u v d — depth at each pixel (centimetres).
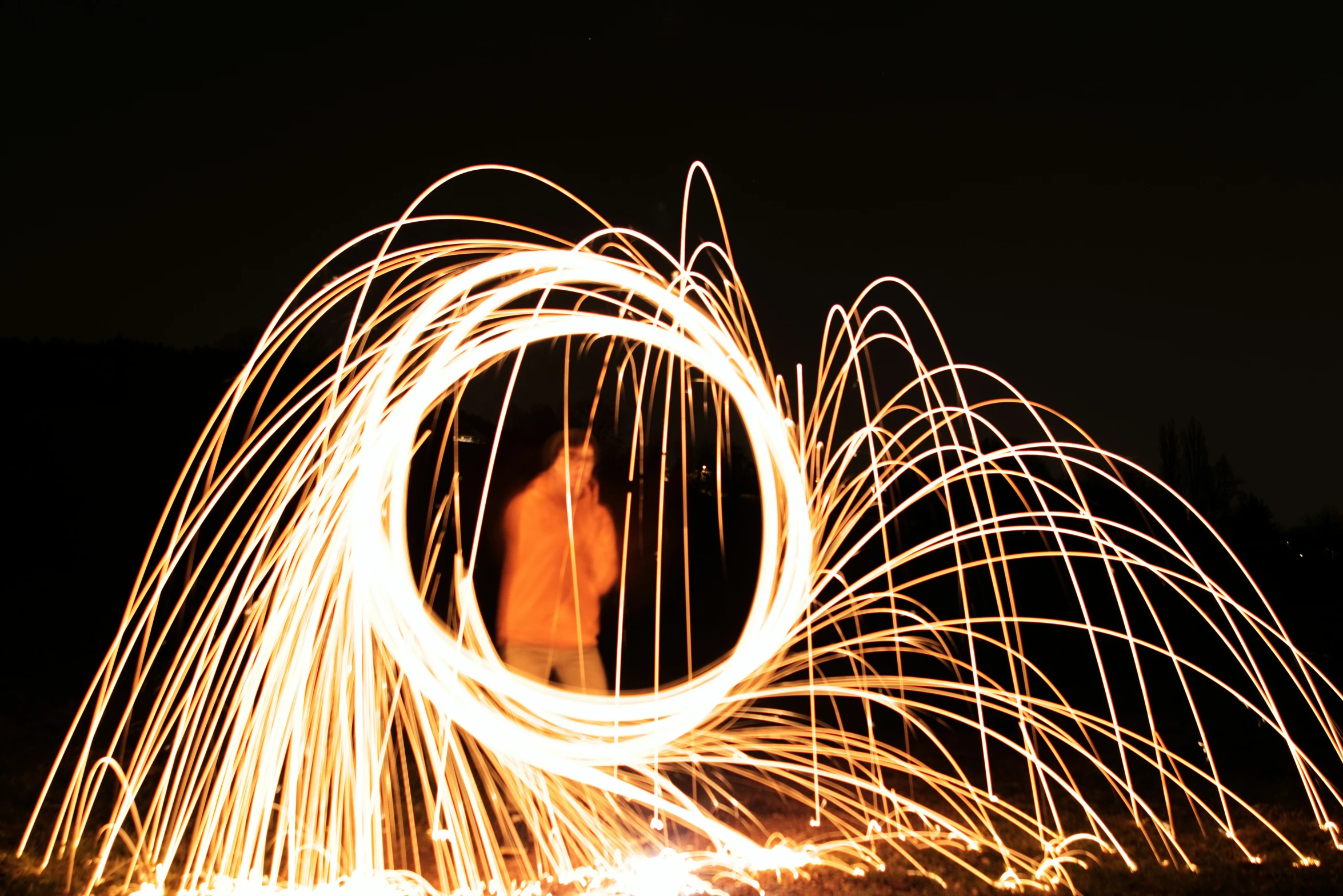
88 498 1327
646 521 1049
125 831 450
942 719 800
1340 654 1180
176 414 1498
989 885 404
